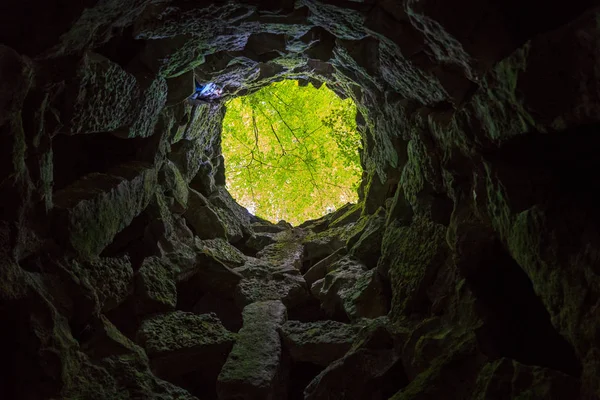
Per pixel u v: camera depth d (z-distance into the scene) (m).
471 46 1.81
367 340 2.90
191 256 3.96
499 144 2.05
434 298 2.90
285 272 4.42
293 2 2.52
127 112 2.92
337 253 4.49
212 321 3.49
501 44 1.77
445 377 2.24
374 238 4.18
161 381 2.70
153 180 3.49
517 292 2.33
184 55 2.92
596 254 1.59
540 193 1.91
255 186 8.05
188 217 4.70
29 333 2.01
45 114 2.22
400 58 2.46
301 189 8.01
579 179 1.87
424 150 2.95
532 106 1.68
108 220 2.86
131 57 2.72
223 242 4.75
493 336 2.26
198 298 4.10
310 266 4.93
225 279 4.12
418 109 2.88
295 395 3.39
